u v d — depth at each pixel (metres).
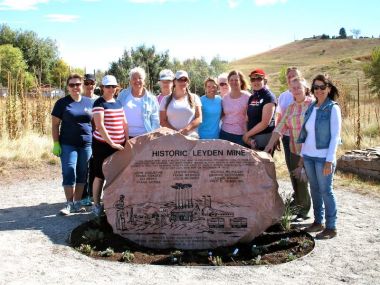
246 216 6.05
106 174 6.39
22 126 13.69
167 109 6.85
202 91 29.33
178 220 6.10
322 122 6.14
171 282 4.81
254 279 4.90
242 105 7.18
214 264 5.37
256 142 7.02
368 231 6.55
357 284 4.79
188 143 6.25
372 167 10.20
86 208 7.68
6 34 51.47
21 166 11.26
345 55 113.12
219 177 6.16
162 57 26.84
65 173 7.39
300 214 7.15
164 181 6.21
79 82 7.37
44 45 52.16
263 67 102.62
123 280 4.85
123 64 25.78
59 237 6.25
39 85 14.55
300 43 142.12
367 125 15.70
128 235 6.14
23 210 7.70
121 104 6.83
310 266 5.29
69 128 7.39
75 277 4.91
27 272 5.02
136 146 6.36
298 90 6.68
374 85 36.41
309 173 6.42
